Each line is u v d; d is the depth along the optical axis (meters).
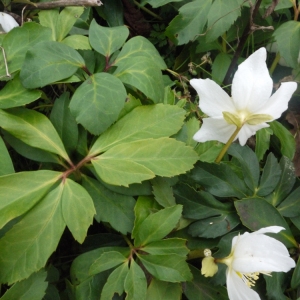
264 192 0.25
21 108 0.22
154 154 0.22
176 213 0.21
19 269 0.19
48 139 0.22
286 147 0.29
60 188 0.21
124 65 0.25
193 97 0.34
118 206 0.22
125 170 0.21
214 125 0.23
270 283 0.23
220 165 0.24
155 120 0.23
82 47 0.26
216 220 0.24
